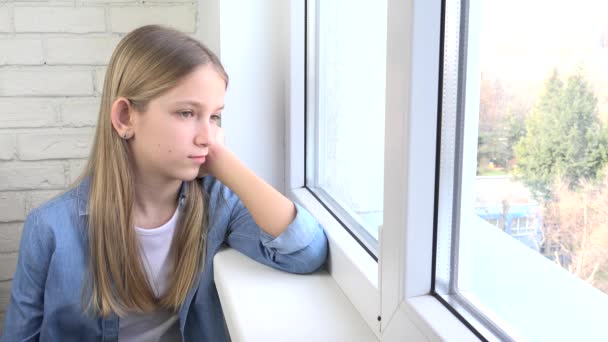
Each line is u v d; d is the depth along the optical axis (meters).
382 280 0.71
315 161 1.20
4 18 1.43
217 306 1.07
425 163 0.62
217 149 0.96
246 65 1.22
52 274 0.96
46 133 1.50
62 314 0.98
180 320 1.04
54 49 1.46
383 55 0.82
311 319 0.78
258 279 0.92
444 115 0.62
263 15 1.21
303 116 1.19
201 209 1.04
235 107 1.22
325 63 1.12
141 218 1.00
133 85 0.87
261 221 0.93
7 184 1.51
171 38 0.89
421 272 0.65
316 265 0.93
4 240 1.53
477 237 0.59
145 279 1.00
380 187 0.85
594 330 0.41
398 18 0.62
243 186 0.94
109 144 0.94
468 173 0.60
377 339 0.73
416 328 0.62
